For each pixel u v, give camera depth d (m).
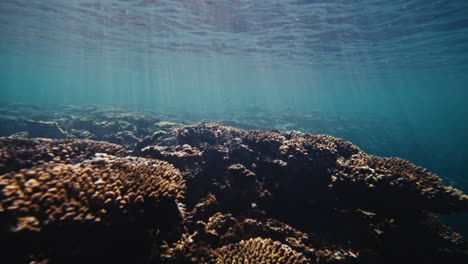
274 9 13.62
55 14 17.06
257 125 24.30
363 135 27.33
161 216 3.38
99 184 2.83
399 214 4.44
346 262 3.79
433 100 138.88
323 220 4.66
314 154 5.43
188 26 18.06
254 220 4.26
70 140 5.47
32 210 2.29
